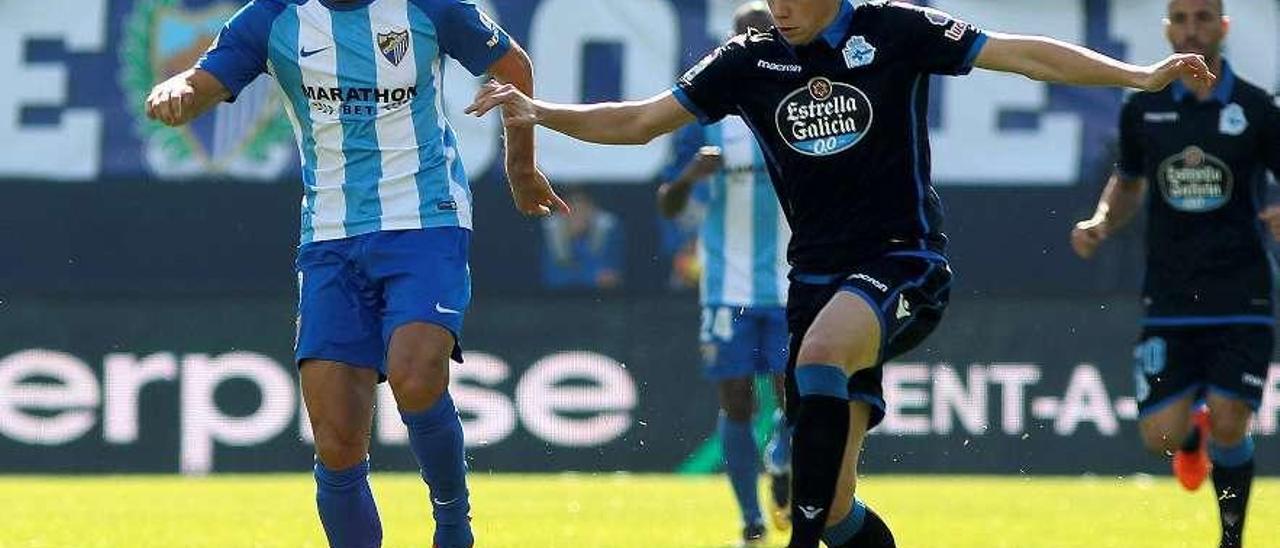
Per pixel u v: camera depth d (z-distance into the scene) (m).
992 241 54.47
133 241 55.25
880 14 22.03
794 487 21.33
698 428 50.38
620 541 33.16
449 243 23.27
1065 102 54.50
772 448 34.91
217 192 55.19
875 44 21.89
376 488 45.84
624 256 55.59
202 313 50.69
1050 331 50.19
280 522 36.69
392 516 38.00
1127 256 53.84
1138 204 33.19
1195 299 31.89
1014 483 48.56
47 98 55.41
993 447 50.28
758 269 35.56
